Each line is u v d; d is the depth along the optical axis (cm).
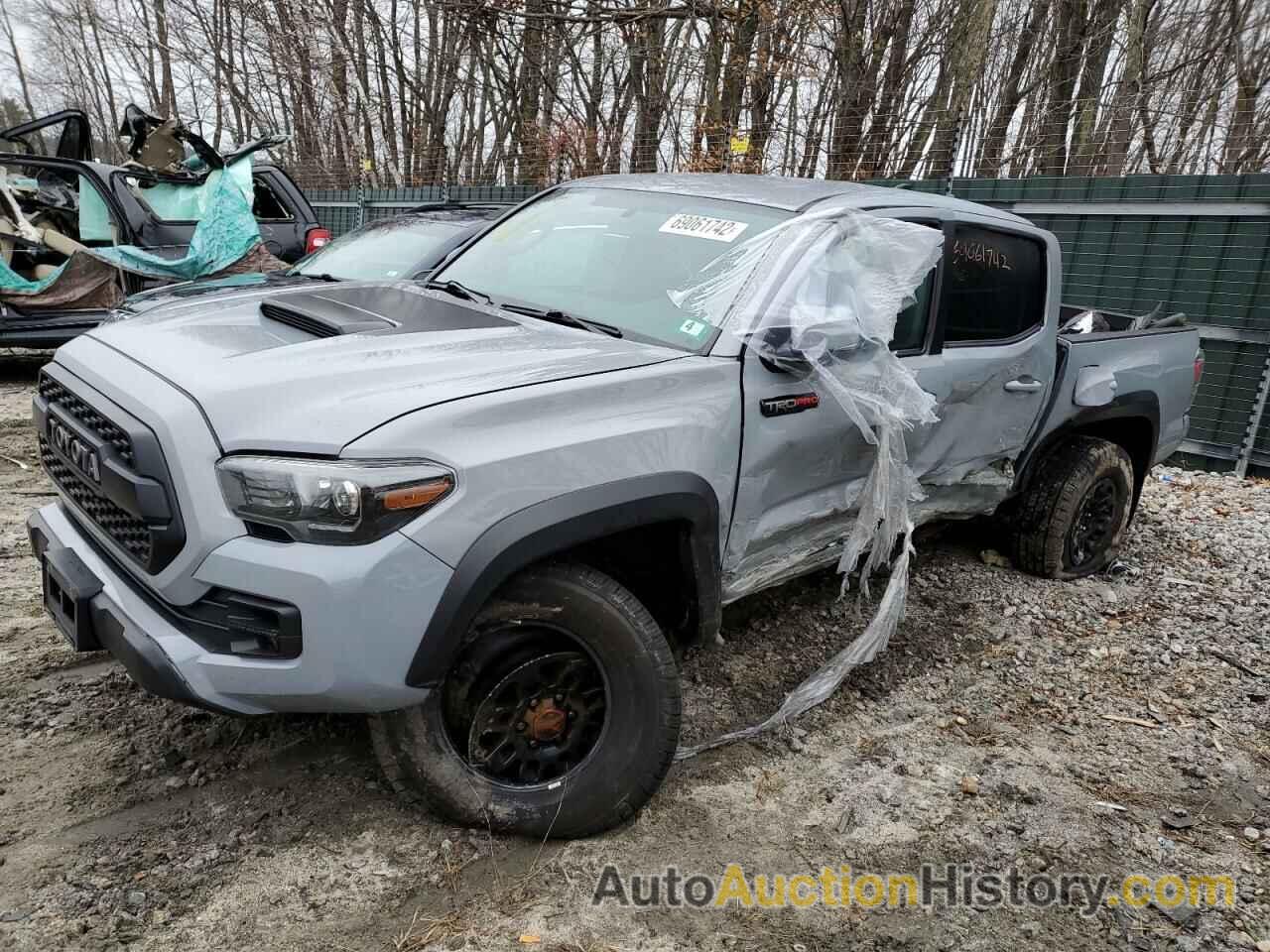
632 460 259
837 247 317
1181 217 760
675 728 272
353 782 289
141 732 307
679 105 1573
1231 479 738
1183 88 1781
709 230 337
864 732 348
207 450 224
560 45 1642
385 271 654
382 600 220
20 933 224
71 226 927
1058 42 1482
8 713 312
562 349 279
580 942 238
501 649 255
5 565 429
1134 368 491
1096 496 495
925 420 330
